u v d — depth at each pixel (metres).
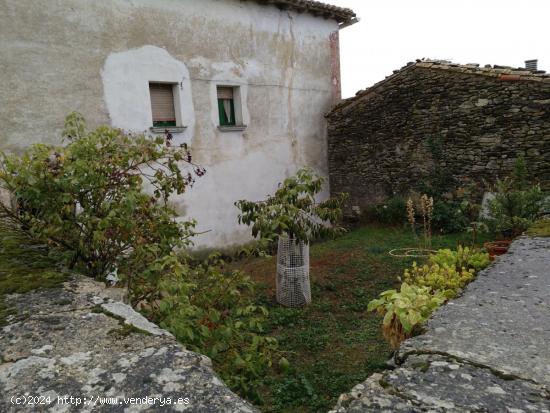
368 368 3.79
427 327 1.66
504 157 7.68
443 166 8.48
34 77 5.52
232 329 2.49
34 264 2.42
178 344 1.53
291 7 8.65
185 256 3.01
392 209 9.10
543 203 6.69
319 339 4.48
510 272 2.30
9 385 1.26
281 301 5.56
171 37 6.89
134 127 6.52
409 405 1.16
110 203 2.68
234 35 7.80
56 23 5.67
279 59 8.70
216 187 7.70
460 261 3.60
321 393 3.50
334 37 9.92
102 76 6.14
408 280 3.25
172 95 7.15
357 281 6.27
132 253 2.88
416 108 8.69
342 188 10.16
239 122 8.12
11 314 1.75
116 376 1.30
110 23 6.18
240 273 2.90
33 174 2.48
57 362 1.38
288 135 9.07
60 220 2.50
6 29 5.27
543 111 7.15
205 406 1.16
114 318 1.73
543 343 1.49
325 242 8.76
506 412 1.11
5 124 5.32
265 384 3.65
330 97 10.01
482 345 1.48
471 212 8.14
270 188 8.71
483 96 7.78
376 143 9.41
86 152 2.70
